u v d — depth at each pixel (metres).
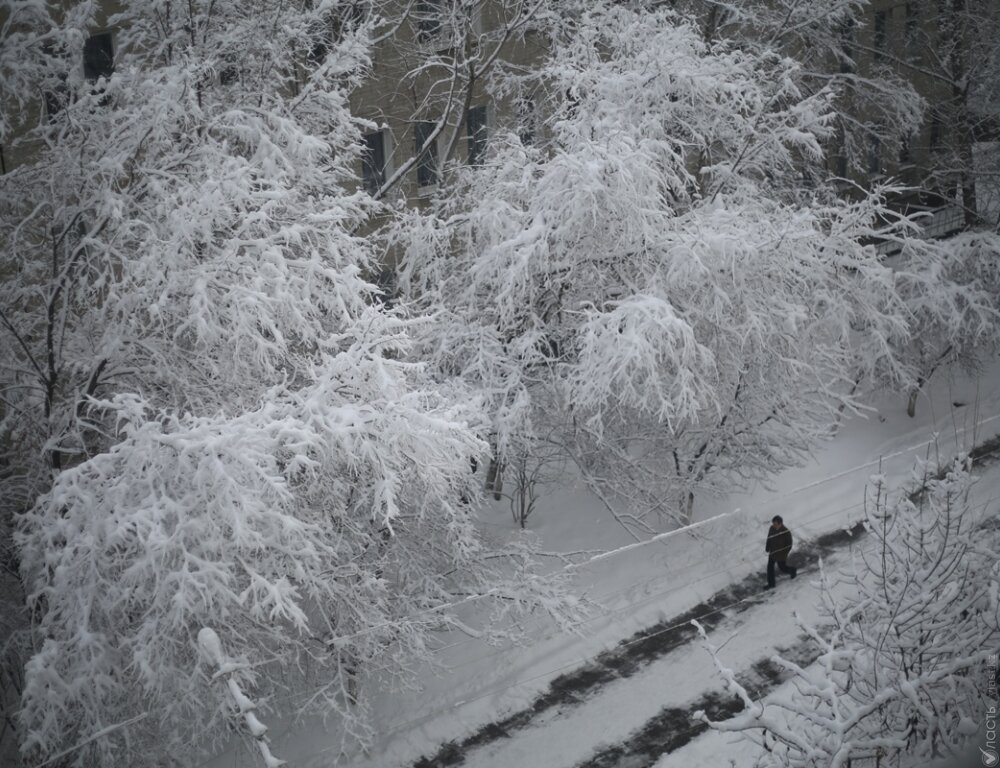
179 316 13.55
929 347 23.20
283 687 14.29
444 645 17.44
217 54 15.84
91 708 11.91
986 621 11.32
